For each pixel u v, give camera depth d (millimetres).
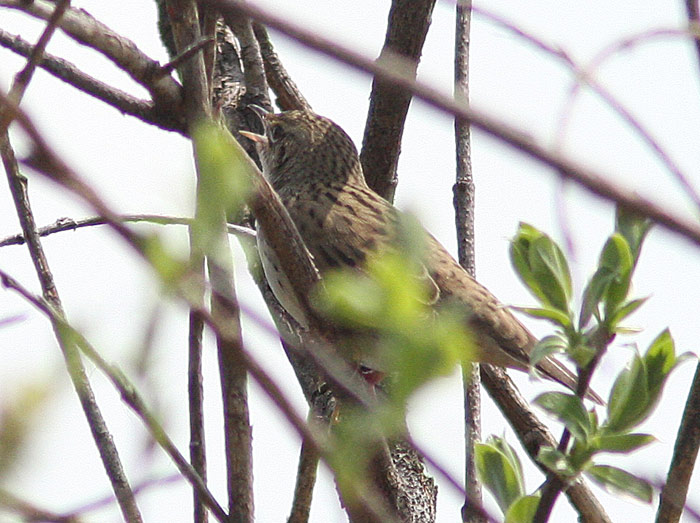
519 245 4703
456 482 2592
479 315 10062
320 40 2285
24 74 3553
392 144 10430
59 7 3516
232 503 5621
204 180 2740
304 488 6801
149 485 3512
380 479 5039
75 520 2711
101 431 5598
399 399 2553
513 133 2293
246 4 2275
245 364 2512
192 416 6223
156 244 2729
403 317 2623
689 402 6035
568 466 4477
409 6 8867
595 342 4500
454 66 9602
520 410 9273
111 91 5285
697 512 2979
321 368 2852
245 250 10117
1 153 5820
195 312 2729
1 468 2258
